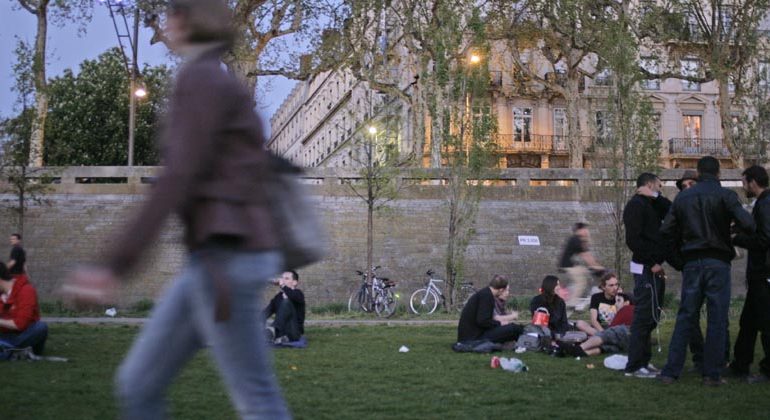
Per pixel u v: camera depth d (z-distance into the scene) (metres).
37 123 26.97
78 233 28.17
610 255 28.91
